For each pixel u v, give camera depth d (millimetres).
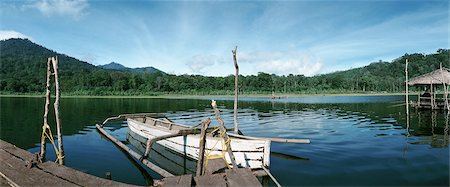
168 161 14375
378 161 12656
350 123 25047
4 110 40438
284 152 14641
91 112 38562
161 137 13422
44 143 12656
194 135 14375
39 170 9953
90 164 13500
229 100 66750
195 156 14070
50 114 35688
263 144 11844
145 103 58219
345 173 11141
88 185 8672
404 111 34875
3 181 9445
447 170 11242
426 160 12656
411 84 37438
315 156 13758
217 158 12203
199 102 60844
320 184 10055
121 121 29547
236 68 17531
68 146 17281
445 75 34562
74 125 26312
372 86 111938
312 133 20109
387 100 61625
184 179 9016
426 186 9633
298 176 10977
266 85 110562
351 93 103812
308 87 110562
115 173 12195
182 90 105125
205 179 9164
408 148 14977
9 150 12727
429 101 39406
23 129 23469
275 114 34156
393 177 10547
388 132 20062
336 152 14406
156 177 11742
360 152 14305
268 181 10555
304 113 34906
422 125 23141
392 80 117875
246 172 9812
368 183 10008
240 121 27750
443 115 29859
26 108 43906
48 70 12711
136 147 17656
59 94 12375
